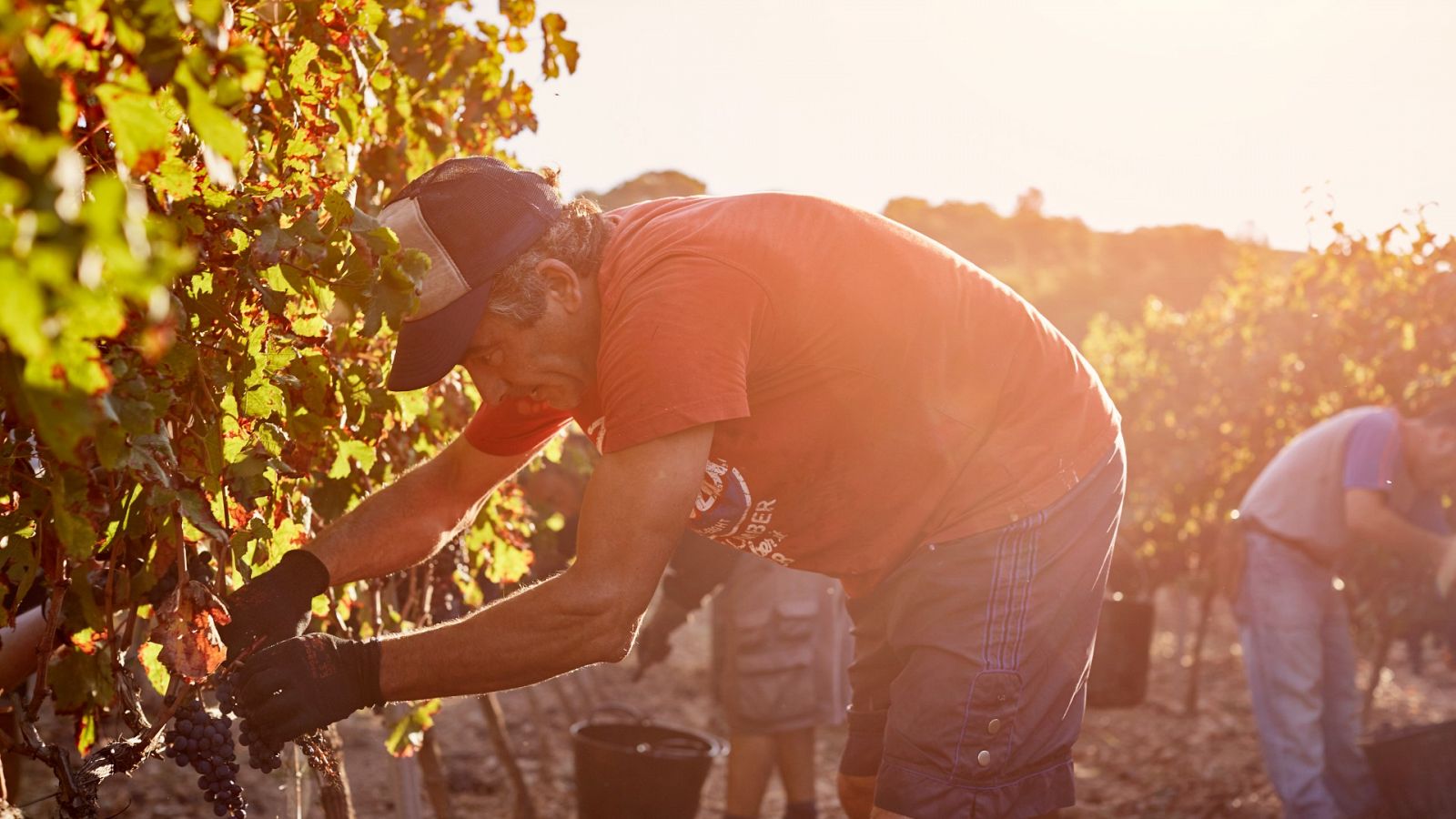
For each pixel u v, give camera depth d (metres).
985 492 1.92
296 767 2.36
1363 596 5.61
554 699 6.20
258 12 1.53
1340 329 6.02
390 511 1.94
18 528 1.39
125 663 1.70
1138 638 4.90
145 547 1.67
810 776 3.82
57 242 0.71
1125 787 5.19
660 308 1.61
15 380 0.80
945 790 1.90
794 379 1.75
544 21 2.32
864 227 1.83
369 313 1.34
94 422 0.83
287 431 1.57
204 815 4.10
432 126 2.37
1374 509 3.92
